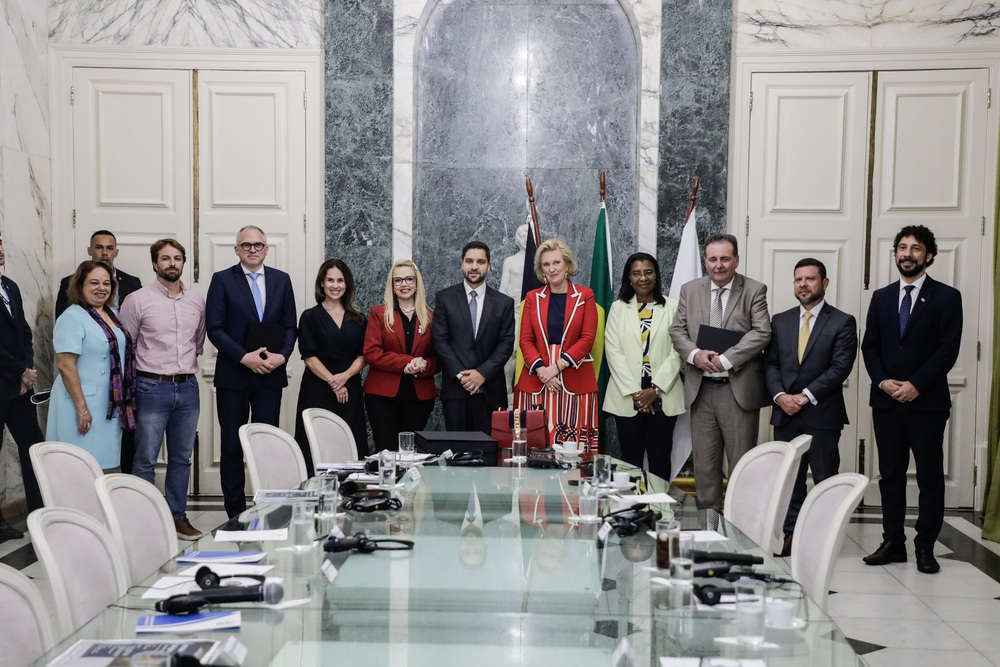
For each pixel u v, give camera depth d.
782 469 3.05
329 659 1.59
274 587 1.89
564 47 6.42
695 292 5.07
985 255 6.10
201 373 6.33
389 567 2.17
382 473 3.12
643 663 1.57
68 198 6.26
